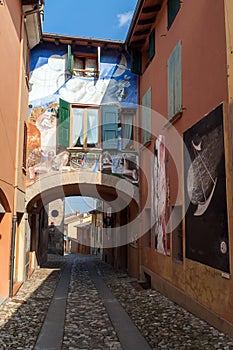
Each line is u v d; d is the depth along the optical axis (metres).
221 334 5.73
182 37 8.30
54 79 12.34
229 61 5.79
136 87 12.84
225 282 5.79
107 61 12.82
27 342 5.60
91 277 13.38
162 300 8.71
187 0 8.01
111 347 5.38
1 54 7.38
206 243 6.57
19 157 9.96
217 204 6.12
